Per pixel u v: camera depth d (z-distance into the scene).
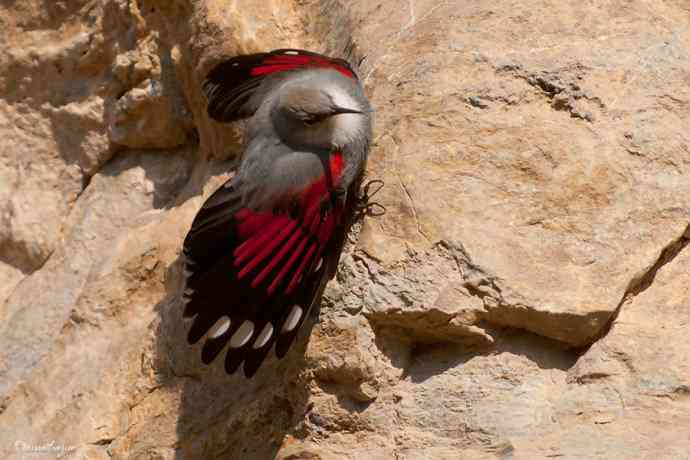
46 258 13.20
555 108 10.30
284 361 10.21
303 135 9.64
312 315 9.90
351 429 9.59
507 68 10.45
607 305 9.39
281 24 12.12
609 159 9.98
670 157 10.02
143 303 11.95
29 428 11.48
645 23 10.71
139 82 12.77
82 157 13.34
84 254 12.74
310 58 10.30
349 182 9.84
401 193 10.02
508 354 9.55
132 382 11.27
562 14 10.77
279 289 9.12
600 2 10.87
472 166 10.06
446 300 9.52
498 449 9.05
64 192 13.40
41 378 11.81
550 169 9.96
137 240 12.22
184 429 10.73
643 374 9.16
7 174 13.64
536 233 9.74
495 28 10.73
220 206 9.64
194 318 9.55
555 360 9.52
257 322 9.06
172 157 12.90
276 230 9.23
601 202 9.84
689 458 8.41
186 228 11.95
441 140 10.20
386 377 9.65
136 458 10.78
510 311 9.45
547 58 10.48
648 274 9.78
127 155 13.14
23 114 13.68
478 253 9.62
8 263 13.47
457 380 9.55
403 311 9.58
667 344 9.31
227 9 11.92
